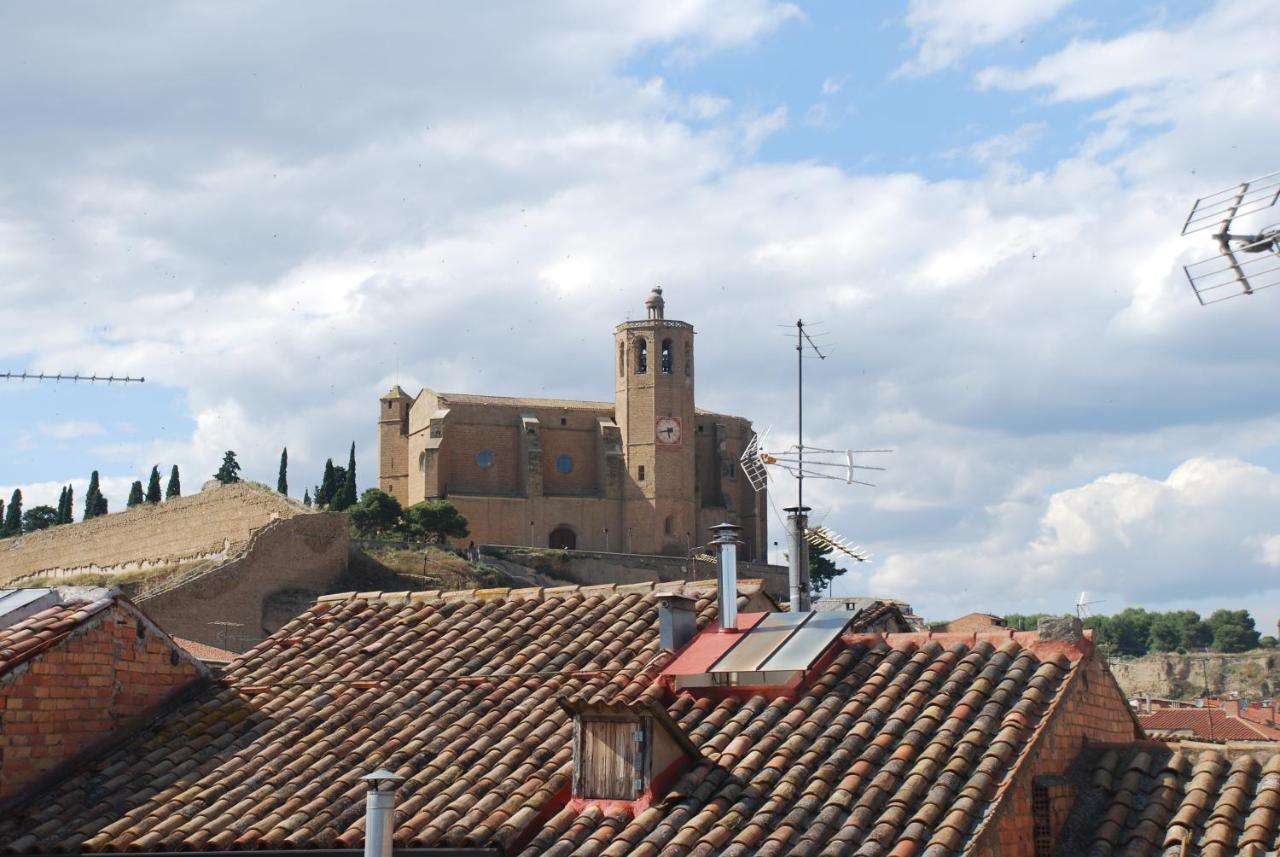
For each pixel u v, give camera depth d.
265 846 17.91
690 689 19.66
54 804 19.62
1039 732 16.80
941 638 19.62
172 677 22.30
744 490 183.25
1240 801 15.93
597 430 176.38
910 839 15.34
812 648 19.53
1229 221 16.50
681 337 176.38
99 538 153.12
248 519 135.25
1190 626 176.12
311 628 24.66
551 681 20.88
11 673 19.83
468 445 170.38
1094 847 15.91
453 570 141.38
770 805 16.56
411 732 20.23
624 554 163.75
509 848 17.08
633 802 17.33
